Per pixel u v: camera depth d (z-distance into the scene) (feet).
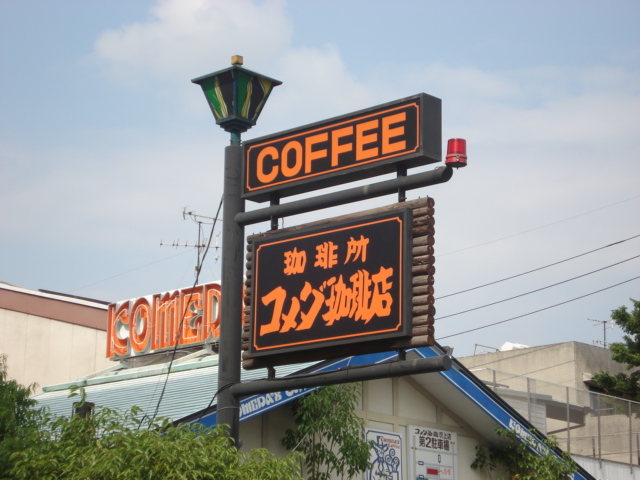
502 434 67.56
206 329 68.33
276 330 40.96
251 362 41.91
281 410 55.83
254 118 46.09
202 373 60.85
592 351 157.99
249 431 53.78
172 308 72.23
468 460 69.82
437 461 66.95
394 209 38.96
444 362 36.35
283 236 41.83
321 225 40.81
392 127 39.73
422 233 38.22
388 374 37.73
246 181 44.19
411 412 66.28
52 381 100.37
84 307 102.73
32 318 103.09
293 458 39.60
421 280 37.78
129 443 36.65
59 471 37.19
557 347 157.07
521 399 92.38
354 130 40.91
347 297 39.19
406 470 64.69
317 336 39.63
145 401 56.95
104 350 100.27
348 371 38.86
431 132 39.14
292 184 42.50
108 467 35.29
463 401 66.90
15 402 42.70
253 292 42.14
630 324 142.61
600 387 150.82
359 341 38.40
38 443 38.93
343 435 54.19
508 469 71.87
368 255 39.04
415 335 37.35
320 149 41.86
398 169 39.81
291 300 40.83
